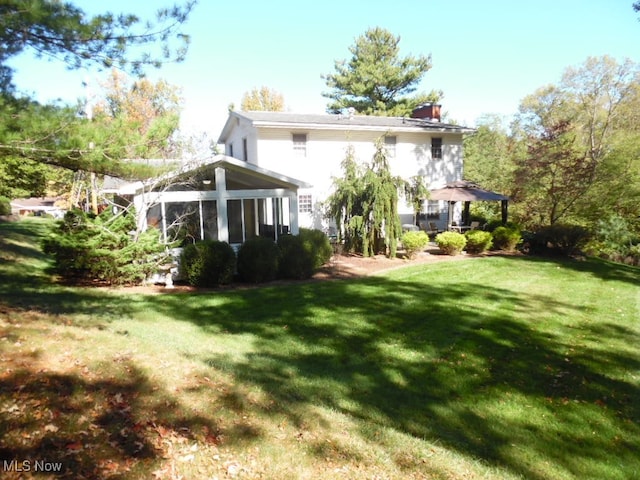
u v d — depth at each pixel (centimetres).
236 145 2409
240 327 816
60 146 605
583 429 504
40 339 548
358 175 1811
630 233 1988
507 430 498
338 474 350
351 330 809
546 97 3772
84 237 1127
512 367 664
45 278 1205
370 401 547
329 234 2111
